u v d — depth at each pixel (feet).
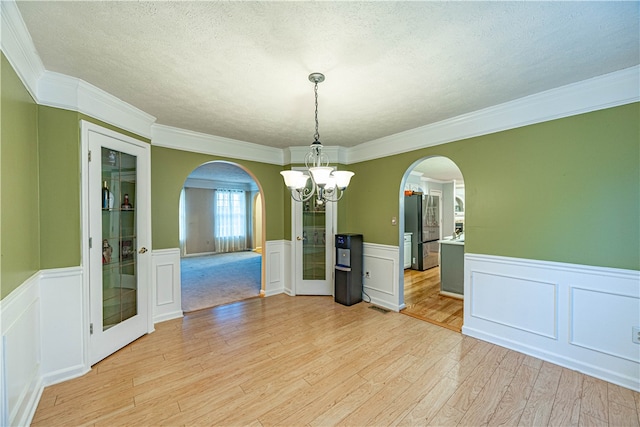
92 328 7.39
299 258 13.97
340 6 4.37
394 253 11.85
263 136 11.94
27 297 5.74
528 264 8.07
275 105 8.45
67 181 6.87
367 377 6.98
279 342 8.88
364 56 5.83
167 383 6.73
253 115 9.32
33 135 6.17
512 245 8.39
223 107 8.61
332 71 6.44
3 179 4.66
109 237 8.18
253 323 10.41
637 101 6.41
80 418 5.57
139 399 6.15
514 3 4.32
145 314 9.34
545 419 5.53
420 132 10.68
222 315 11.22
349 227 14.05
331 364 7.59
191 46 5.46
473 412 5.75
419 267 19.43
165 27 4.88
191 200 27.78
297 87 7.25
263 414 5.73
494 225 8.76
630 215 6.54
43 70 6.33
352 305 12.44
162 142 10.46
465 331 9.43
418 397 6.23
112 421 5.51
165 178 10.58
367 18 4.65
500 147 8.59
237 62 6.06
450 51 5.67
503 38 5.24
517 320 8.29
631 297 6.52
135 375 7.05
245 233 31.68
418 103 8.34
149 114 9.22
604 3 4.32
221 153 12.17
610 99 6.71
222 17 4.62
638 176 6.44
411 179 21.63
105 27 4.88
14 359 5.07
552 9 4.46
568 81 7.03
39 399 6.07
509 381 6.79
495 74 6.64
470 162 9.30
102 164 7.86
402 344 8.73
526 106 8.01
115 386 6.59
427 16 4.61
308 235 14.26
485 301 8.98
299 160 13.84
